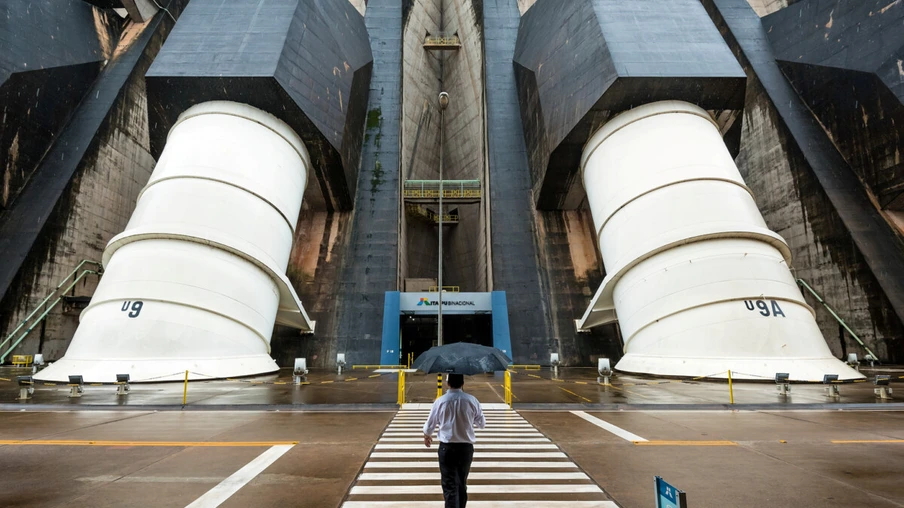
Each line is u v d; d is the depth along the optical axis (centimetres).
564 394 1238
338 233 2966
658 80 2073
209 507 390
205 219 1838
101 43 2992
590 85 2214
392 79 3450
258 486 449
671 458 560
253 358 1812
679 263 1806
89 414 913
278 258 2058
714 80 2075
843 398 1120
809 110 2878
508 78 3478
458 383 360
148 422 819
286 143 2300
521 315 2716
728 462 540
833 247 2542
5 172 2377
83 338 1598
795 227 2769
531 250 2919
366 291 2778
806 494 425
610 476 483
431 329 3741
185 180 1906
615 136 2222
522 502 402
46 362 2336
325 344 2586
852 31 2641
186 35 2214
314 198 2944
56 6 2717
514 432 728
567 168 2636
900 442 649
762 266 1719
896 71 2370
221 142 2055
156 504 397
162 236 1761
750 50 3158
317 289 2770
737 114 2259
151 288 1653
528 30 3116
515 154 3209
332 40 2620
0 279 2219
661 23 2205
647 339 1817
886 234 2455
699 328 1680
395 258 2889
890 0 2456
